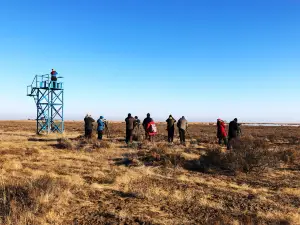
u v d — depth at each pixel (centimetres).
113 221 688
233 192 990
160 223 684
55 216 691
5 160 1393
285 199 923
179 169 1339
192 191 974
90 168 1292
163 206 815
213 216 741
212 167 1399
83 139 2323
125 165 1394
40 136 2889
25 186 841
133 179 1112
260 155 1417
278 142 2706
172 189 995
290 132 4862
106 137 2834
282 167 1477
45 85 3269
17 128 4941
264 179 1210
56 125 3425
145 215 734
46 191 800
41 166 1291
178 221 702
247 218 700
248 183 1134
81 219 695
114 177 1105
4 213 660
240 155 1417
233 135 1922
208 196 930
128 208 785
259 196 934
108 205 805
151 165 1410
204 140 2600
